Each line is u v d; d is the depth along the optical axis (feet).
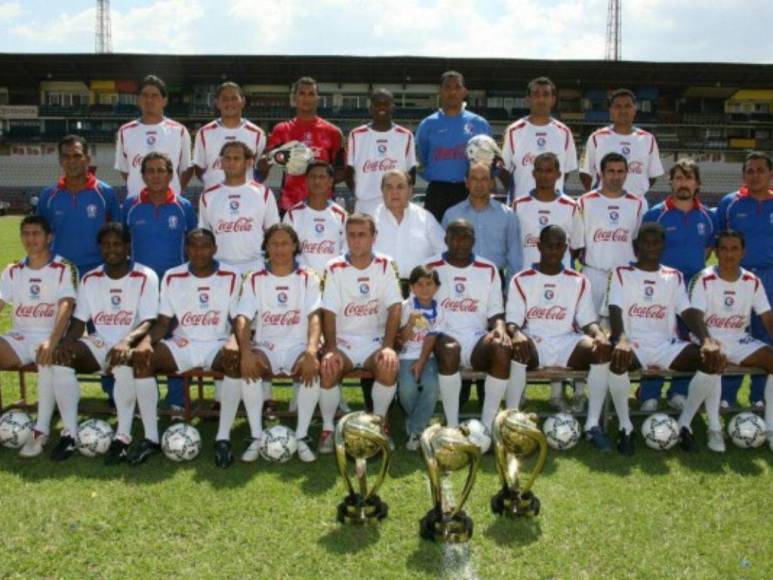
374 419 12.73
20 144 153.48
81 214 19.57
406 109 151.02
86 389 21.76
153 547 11.88
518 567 11.36
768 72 148.77
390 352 16.25
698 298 18.31
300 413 16.12
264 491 14.08
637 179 22.54
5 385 21.74
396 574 11.12
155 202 19.25
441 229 20.07
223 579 10.94
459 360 16.48
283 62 146.30
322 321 17.67
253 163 21.77
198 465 15.48
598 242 20.03
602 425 17.63
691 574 11.21
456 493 14.12
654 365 17.93
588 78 151.23
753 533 12.53
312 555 11.66
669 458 16.16
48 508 13.23
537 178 19.88
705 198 153.07
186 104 154.10
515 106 154.10
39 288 17.66
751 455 16.42
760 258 19.88
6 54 146.41
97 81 156.46
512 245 19.88
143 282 17.56
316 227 19.61
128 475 14.88
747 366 17.69
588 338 17.39
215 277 17.56
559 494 14.06
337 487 14.35
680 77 150.92
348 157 22.47
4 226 97.60
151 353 16.07
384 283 17.30
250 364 15.81
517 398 16.99
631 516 13.12
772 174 19.83
